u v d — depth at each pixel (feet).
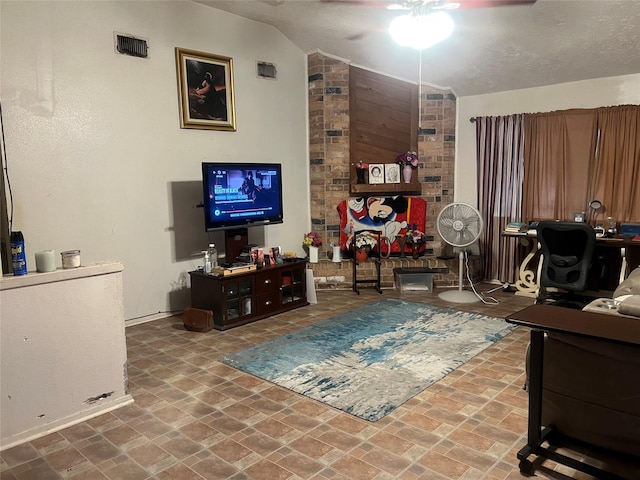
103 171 12.52
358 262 17.46
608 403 6.54
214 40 14.79
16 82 10.85
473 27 13.29
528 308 7.02
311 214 18.38
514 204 17.22
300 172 18.03
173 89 13.91
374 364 10.30
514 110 17.24
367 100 17.81
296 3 13.98
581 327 6.00
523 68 15.43
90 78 12.10
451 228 15.58
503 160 17.29
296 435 7.52
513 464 6.70
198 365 10.43
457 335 12.11
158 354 11.11
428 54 15.70
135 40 12.90
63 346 7.89
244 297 13.37
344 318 13.75
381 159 18.29
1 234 9.95
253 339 12.08
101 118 12.38
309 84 17.79
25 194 11.14
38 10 11.08
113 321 8.52
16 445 7.37
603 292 15.12
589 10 11.66
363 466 6.66
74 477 6.53
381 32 14.85
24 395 7.50
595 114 15.17
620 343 5.45
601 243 13.75
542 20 12.42
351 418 8.04
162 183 13.84
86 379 8.20
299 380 9.55
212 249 13.97
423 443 7.24
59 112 11.59
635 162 14.52
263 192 14.69
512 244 17.46
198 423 7.95
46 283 7.64
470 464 6.69
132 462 6.86
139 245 13.44
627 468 6.57
